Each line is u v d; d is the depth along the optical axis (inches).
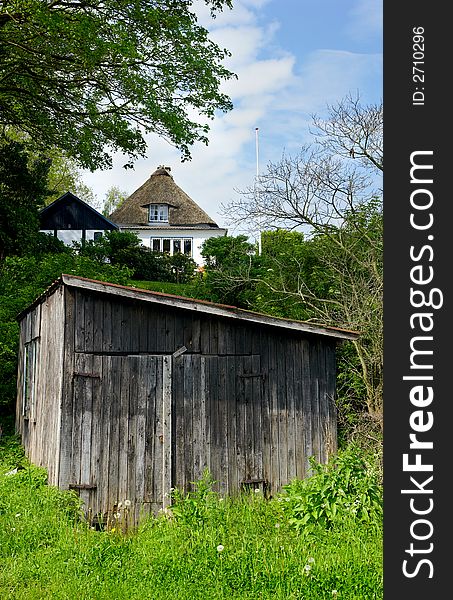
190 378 435.2
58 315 436.8
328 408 469.1
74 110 916.6
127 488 411.5
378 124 567.5
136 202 2202.3
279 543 322.0
